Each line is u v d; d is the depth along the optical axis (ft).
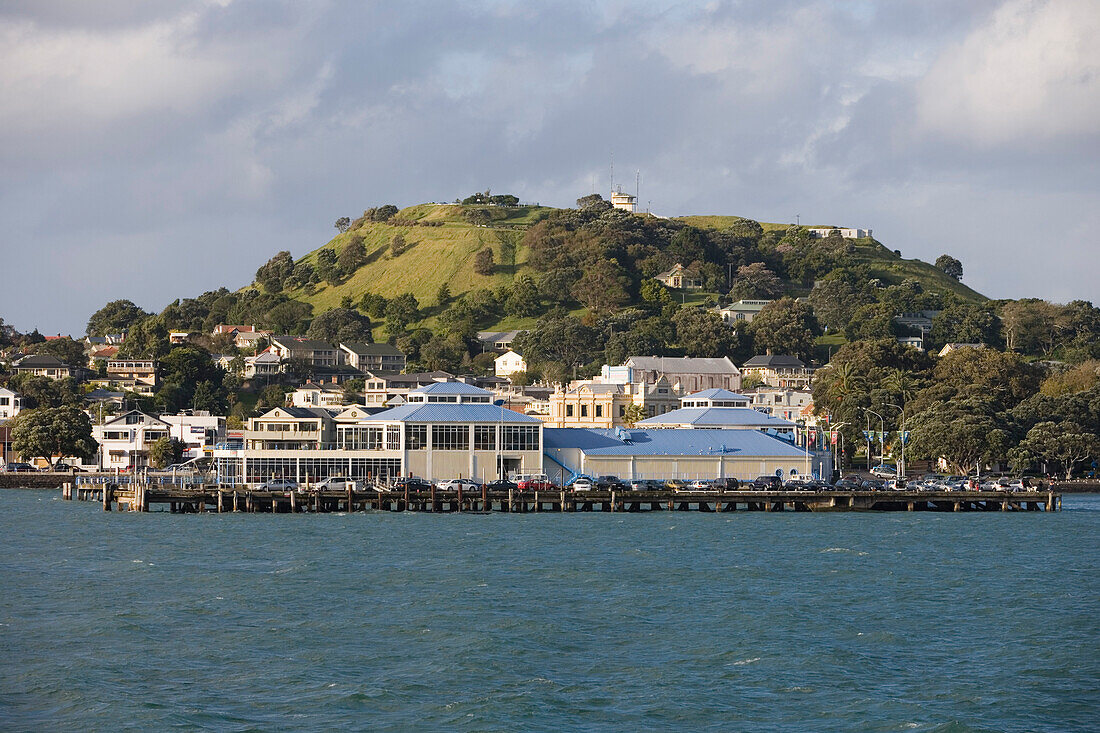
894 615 655.35
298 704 480.64
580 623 623.36
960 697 497.46
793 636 599.16
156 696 489.26
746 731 454.40
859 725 461.37
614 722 463.42
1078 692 506.07
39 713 468.75
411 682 510.58
